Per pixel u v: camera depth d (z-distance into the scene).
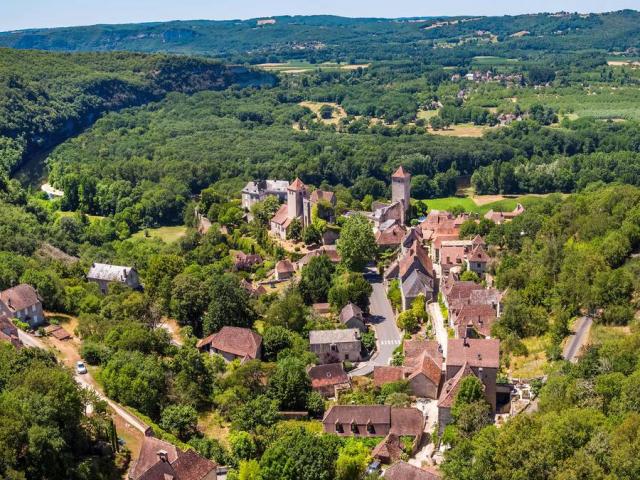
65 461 114.94
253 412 145.88
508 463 105.38
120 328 175.50
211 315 193.62
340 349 182.50
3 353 137.50
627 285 169.00
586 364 133.12
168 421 141.75
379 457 132.00
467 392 135.25
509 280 193.25
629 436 103.44
